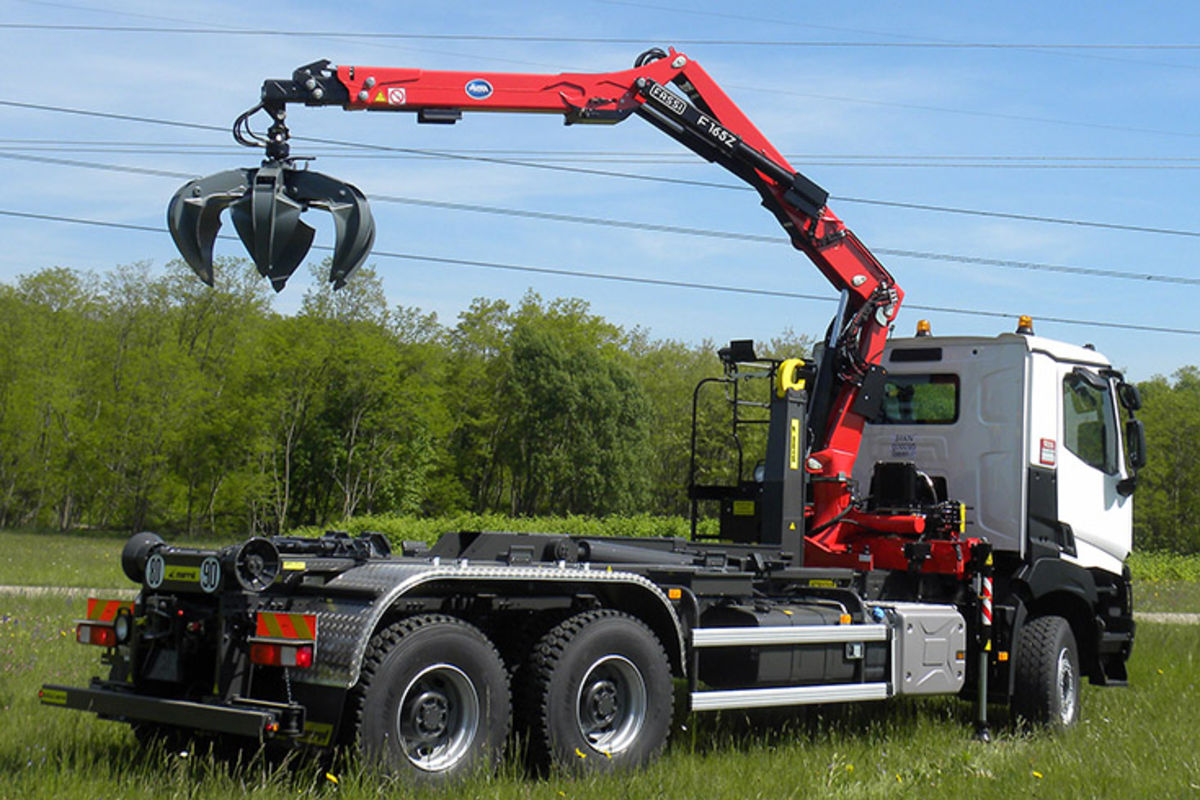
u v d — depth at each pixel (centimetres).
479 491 8181
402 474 6838
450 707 634
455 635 627
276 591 657
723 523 970
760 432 991
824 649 820
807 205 1009
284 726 587
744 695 756
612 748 685
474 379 7994
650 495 7944
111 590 1984
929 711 1020
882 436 1060
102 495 6750
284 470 6700
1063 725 947
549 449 7688
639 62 970
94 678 658
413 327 6950
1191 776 721
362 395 6706
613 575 698
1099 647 1041
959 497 1015
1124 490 1084
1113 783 702
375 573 640
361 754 588
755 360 966
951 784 684
